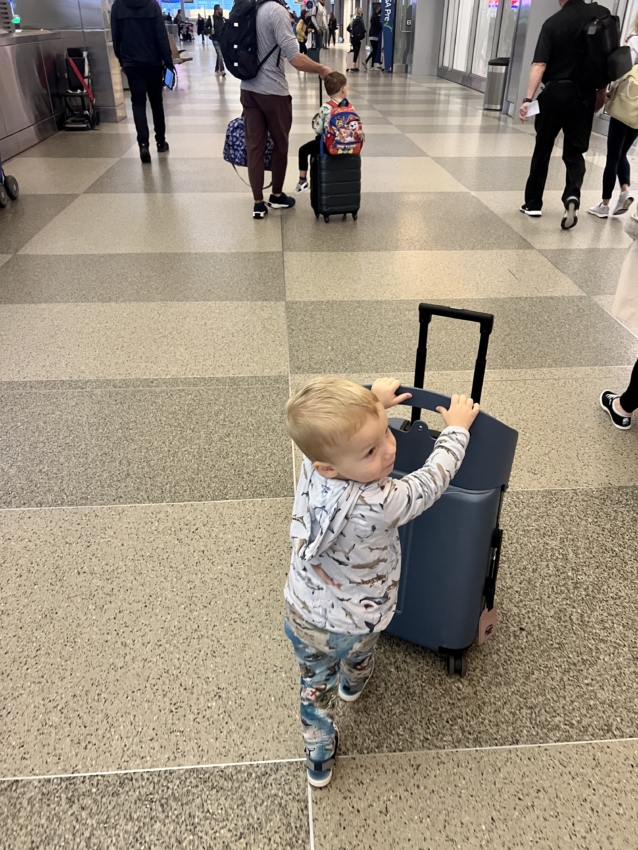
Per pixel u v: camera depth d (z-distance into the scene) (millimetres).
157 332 4305
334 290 4930
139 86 8383
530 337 4223
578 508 2805
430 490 1500
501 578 2469
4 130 9070
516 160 9023
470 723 1970
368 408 1361
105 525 2709
